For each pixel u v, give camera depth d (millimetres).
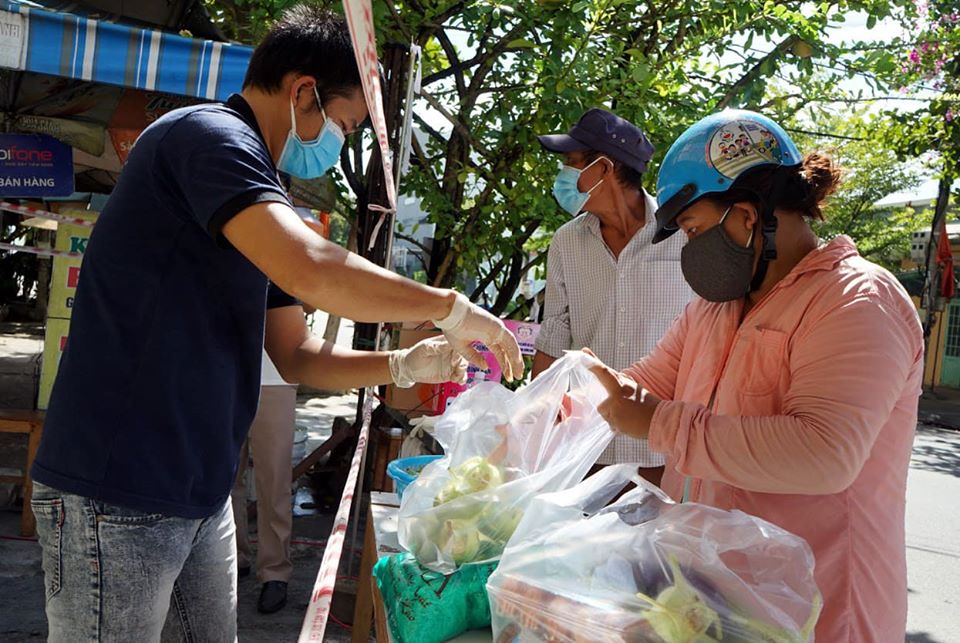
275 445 4246
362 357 2197
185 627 1905
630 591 1451
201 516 1731
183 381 1681
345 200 6836
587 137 3260
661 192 1846
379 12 5117
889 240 21938
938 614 5219
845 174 1914
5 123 5809
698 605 1396
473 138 5895
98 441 1635
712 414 1725
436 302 1671
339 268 1579
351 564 4383
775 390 1767
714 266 1787
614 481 1870
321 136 1955
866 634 1708
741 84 6277
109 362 1658
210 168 1612
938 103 10492
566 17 5367
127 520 1633
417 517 1924
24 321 19438
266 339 2250
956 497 8773
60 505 1649
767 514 1756
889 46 6898
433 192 5965
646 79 5379
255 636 3994
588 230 3416
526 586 1515
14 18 4227
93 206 9070
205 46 4543
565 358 2229
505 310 6539
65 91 6035
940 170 12562
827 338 1641
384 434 5566
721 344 1929
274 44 1905
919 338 1710
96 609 1649
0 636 3730
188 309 1692
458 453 2092
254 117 1900
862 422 1557
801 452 1555
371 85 1830
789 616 1439
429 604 1787
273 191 1619
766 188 1740
